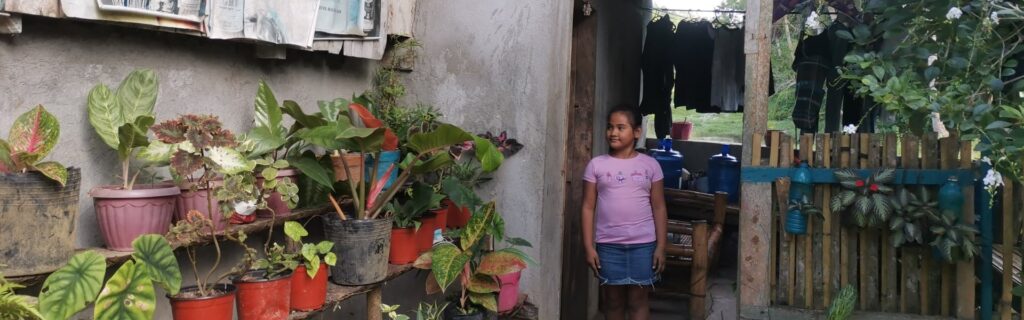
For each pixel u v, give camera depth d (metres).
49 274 1.63
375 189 2.56
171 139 1.88
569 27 3.58
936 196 2.99
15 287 1.59
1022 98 2.50
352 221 2.44
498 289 2.93
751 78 3.10
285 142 2.34
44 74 1.86
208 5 2.15
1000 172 2.42
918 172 2.95
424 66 3.50
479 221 2.77
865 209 2.87
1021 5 2.46
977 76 2.49
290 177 2.41
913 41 2.63
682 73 6.47
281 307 2.16
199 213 1.91
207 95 2.40
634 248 3.73
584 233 3.82
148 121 1.92
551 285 3.56
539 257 3.36
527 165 3.35
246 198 1.98
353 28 2.91
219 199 1.92
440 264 2.61
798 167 3.07
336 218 2.50
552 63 3.33
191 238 1.89
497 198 3.40
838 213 3.12
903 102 2.48
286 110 2.49
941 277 3.05
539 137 3.33
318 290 2.30
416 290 3.63
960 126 2.39
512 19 3.36
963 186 2.91
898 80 2.45
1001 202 3.33
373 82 3.44
